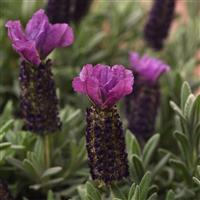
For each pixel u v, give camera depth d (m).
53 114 0.31
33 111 0.31
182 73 0.42
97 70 0.27
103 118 0.27
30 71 0.31
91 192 0.29
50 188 0.34
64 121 0.36
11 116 0.38
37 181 0.34
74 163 0.35
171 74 0.41
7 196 0.30
